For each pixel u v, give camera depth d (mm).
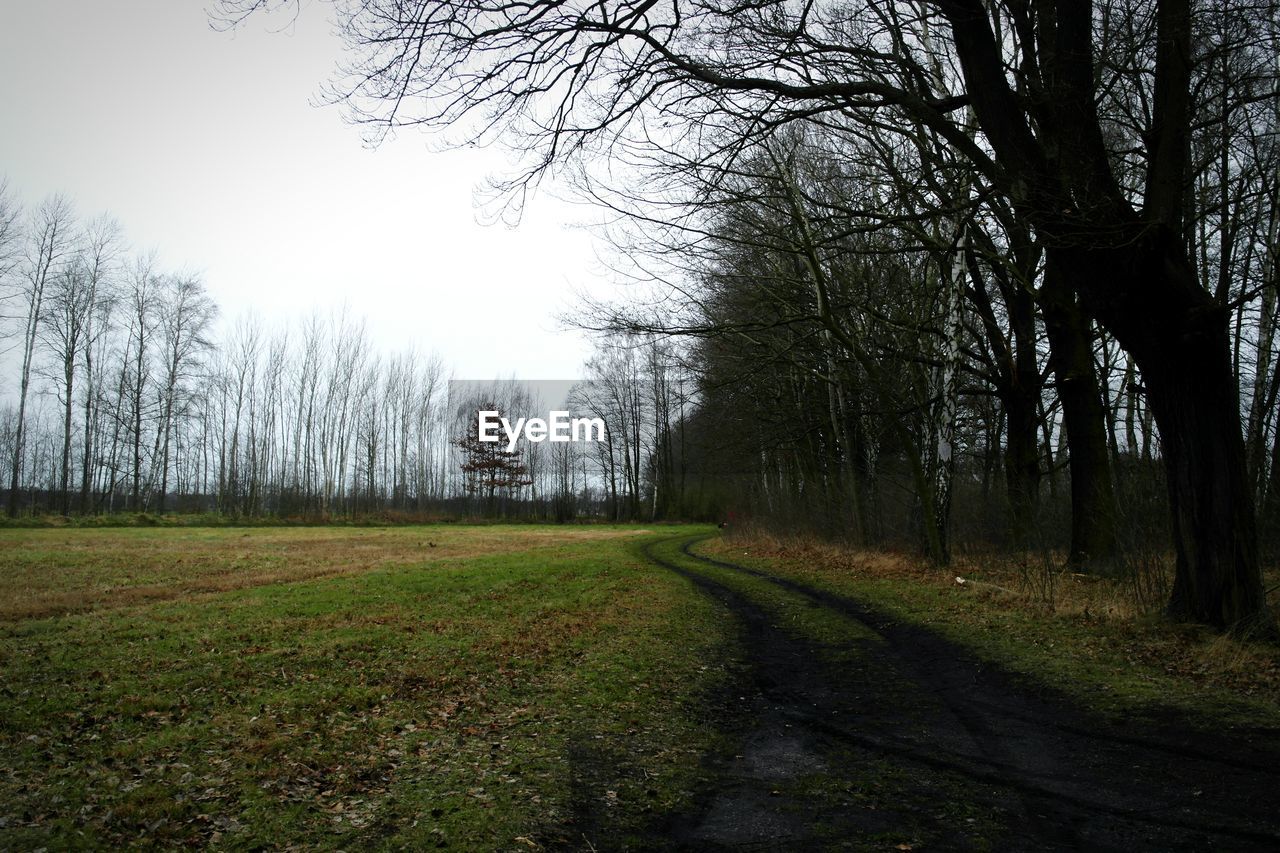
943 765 6051
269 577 19031
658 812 5152
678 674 9383
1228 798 5137
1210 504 9586
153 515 45594
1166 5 9359
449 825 4871
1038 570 15117
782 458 34812
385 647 10336
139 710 7254
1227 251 16844
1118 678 8227
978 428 27891
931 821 4938
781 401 26219
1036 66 10430
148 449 52750
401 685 8375
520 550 30688
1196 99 10742
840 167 17953
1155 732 6559
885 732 6973
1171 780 5504
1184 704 7238
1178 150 9688
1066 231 9609
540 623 12578
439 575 19797
